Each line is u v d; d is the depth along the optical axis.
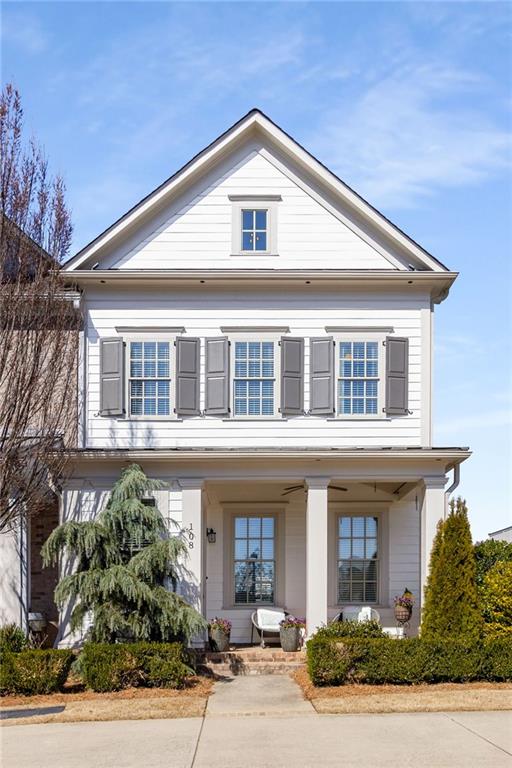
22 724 13.15
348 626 16.78
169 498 18.58
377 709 13.75
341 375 19.33
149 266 19.44
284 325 19.42
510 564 17.30
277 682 16.42
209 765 10.80
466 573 16.61
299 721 13.21
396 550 20.52
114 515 17.03
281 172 19.77
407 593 19.86
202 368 19.30
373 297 19.58
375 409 19.27
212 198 19.67
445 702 14.07
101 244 19.19
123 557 17.39
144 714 13.64
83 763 10.94
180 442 19.05
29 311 17.14
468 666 15.48
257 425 19.11
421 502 18.92
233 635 20.17
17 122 17.52
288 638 18.28
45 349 17.69
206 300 19.47
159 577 17.09
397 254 19.64
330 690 15.17
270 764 10.82
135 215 19.23
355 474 18.62
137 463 18.50
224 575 20.45
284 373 19.14
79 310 19.08
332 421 19.16
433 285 19.52
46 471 17.88
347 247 19.61
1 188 17.20
